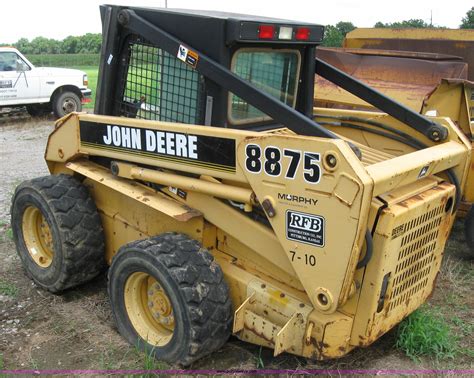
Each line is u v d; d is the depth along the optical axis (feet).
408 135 12.96
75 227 13.60
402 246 10.17
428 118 12.46
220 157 10.59
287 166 9.57
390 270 10.02
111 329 12.98
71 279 14.01
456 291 15.15
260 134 9.95
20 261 16.63
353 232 9.00
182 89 11.75
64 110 45.14
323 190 9.20
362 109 22.04
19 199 14.47
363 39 29.37
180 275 10.64
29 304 14.16
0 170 28.22
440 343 12.12
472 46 25.62
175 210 11.40
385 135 13.37
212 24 10.79
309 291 9.85
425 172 10.64
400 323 12.33
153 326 12.01
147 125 11.75
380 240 9.55
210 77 10.88
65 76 45.03
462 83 17.83
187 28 11.22
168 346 11.19
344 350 10.21
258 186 10.07
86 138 13.20
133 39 12.50
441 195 10.95
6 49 42.52
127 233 13.48
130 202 13.19
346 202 8.96
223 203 11.14
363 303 9.95
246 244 11.02
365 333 10.07
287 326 10.22
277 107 10.07
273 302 10.68
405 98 22.09
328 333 9.98
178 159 11.32
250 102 10.43
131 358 11.76
